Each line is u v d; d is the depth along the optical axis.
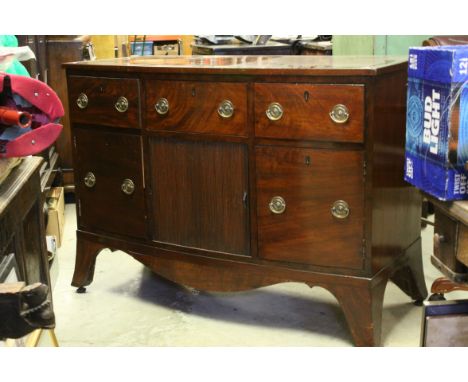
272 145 2.25
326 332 2.48
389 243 2.32
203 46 4.32
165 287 2.93
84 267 2.84
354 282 2.22
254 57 2.83
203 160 2.40
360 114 2.08
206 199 2.44
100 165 2.68
